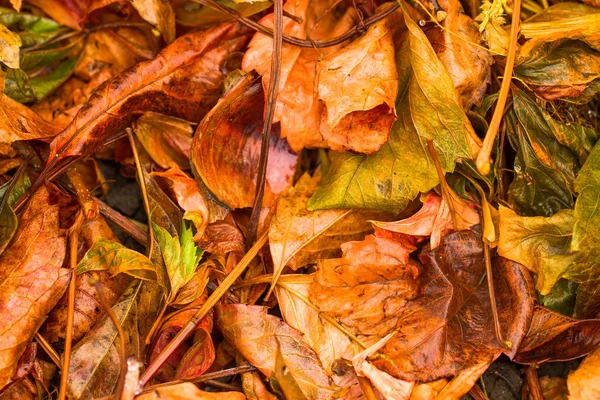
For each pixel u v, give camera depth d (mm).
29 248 448
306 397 448
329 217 471
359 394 451
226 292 469
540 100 478
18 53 466
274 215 470
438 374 443
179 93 480
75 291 455
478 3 480
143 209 514
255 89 466
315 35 487
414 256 478
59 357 452
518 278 455
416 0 455
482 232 463
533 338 460
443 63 464
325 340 455
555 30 463
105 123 466
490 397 477
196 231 476
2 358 432
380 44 457
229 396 443
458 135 456
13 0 478
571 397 450
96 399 442
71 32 518
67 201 474
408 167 461
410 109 461
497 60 471
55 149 459
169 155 500
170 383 438
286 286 465
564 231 455
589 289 458
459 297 456
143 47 519
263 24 470
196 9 505
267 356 453
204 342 456
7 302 439
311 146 477
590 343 464
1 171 482
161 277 459
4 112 461
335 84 451
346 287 460
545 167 480
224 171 473
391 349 446
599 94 502
